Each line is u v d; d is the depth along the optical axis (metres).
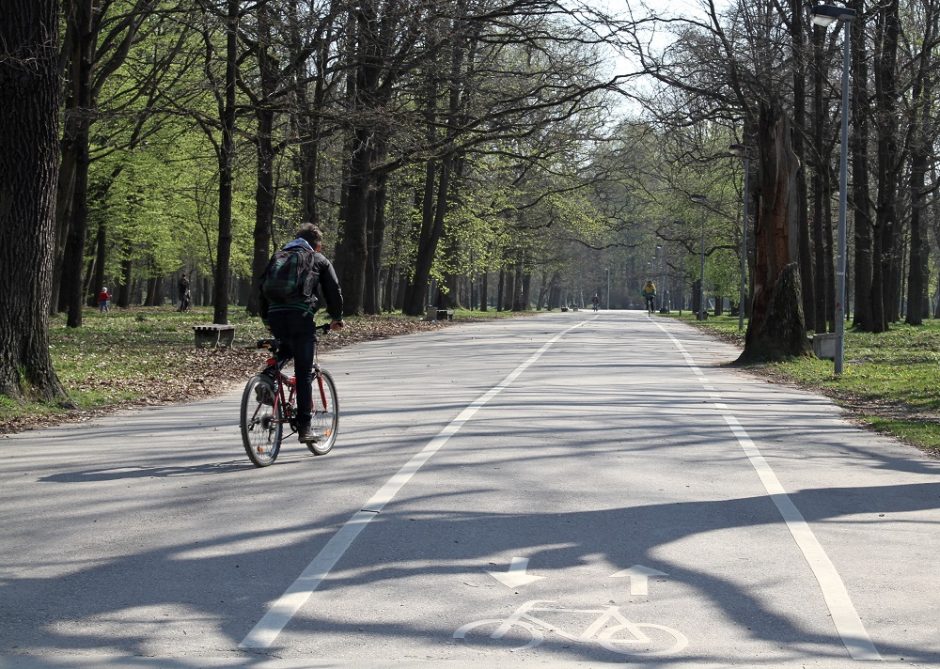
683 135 37.03
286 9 28.28
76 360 21.27
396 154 35.41
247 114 35.00
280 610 5.50
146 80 31.75
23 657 4.79
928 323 57.53
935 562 6.67
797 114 35.12
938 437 12.41
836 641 5.11
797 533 7.40
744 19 32.03
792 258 25.09
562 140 39.22
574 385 18.14
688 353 28.75
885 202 43.38
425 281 50.75
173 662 4.73
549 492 8.70
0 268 14.18
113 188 49.47
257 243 40.34
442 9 30.72
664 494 8.70
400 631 5.18
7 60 14.08
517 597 5.77
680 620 5.41
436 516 7.76
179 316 49.56
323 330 10.70
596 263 131.62
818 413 15.01
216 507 8.06
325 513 7.84
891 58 39.34
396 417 13.49
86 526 7.42
